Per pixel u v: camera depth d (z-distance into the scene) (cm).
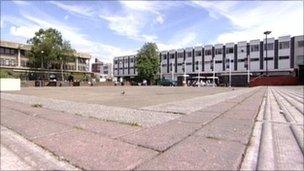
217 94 2139
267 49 7262
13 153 464
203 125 625
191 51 8881
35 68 7612
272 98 1579
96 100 1488
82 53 9419
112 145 462
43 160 415
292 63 6869
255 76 7169
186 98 1631
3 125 704
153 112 897
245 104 1139
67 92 2584
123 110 966
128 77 11144
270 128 603
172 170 335
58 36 7731
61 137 540
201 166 347
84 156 409
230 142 464
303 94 2091
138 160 378
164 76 9519
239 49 7794
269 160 376
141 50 9019
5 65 7000
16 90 2877
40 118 793
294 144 462
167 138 499
